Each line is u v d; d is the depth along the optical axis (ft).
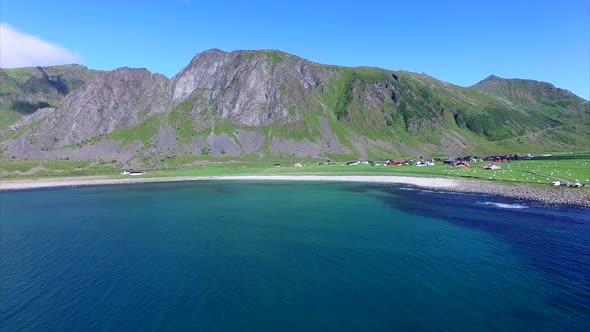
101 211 269.64
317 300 111.04
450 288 117.39
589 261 139.03
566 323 95.45
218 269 138.62
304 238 180.45
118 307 109.19
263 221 222.69
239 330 95.04
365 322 97.66
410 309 104.22
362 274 130.72
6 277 133.69
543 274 127.34
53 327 98.78
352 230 194.80
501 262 139.95
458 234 181.47
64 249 167.84
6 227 216.13
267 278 128.88
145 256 155.94
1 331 97.14
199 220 229.45
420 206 260.62
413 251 155.84
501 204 261.44
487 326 94.48
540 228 189.47
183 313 104.78
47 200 336.90
